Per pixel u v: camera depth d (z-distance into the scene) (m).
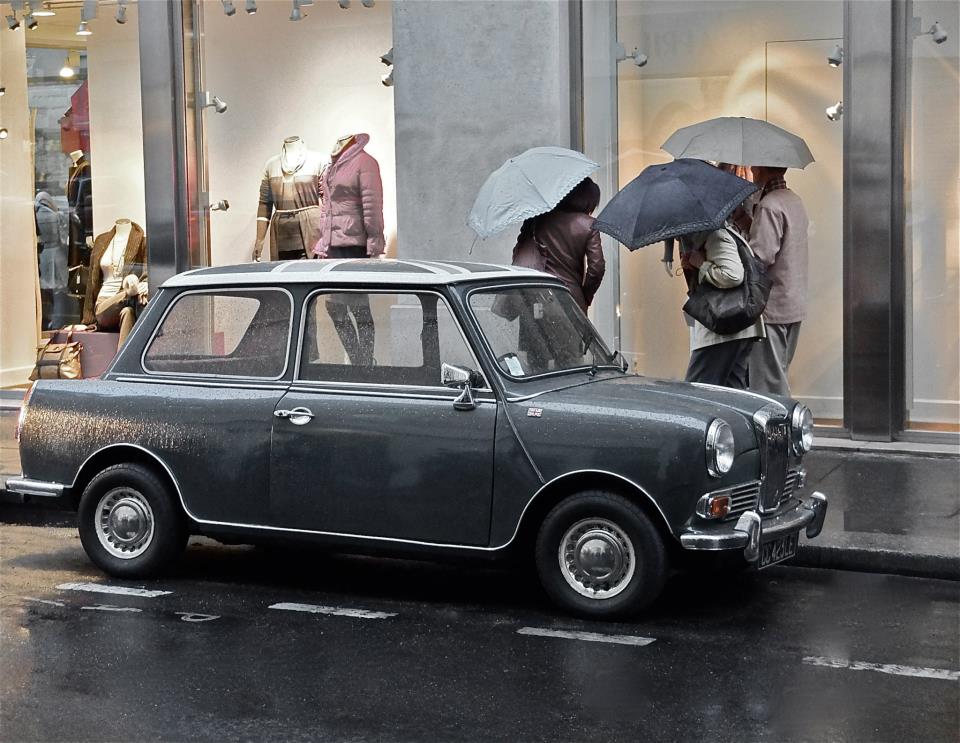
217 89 13.83
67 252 14.62
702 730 5.37
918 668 6.19
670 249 10.07
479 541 7.06
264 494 7.48
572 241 9.87
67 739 5.27
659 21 12.20
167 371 7.86
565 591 7.00
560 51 12.18
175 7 13.85
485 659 6.33
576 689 5.89
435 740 5.25
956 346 11.44
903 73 11.39
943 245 11.44
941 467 10.62
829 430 11.74
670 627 6.86
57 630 6.83
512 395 7.07
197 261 14.05
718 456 6.70
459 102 12.47
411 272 7.45
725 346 9.63
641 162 12.35
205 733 5.34
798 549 8.18
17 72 14.66
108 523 7.93
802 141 11.73
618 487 6.91
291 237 13.65
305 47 13.47
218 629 6.86
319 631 6.82
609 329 12.61
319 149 13.48
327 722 5.46
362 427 7.26
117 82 14.19
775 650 6.47
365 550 7.36
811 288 11.76
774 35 11.81
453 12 12.41
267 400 7.50
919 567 7.93
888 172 11.35
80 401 7.95
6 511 10.04
